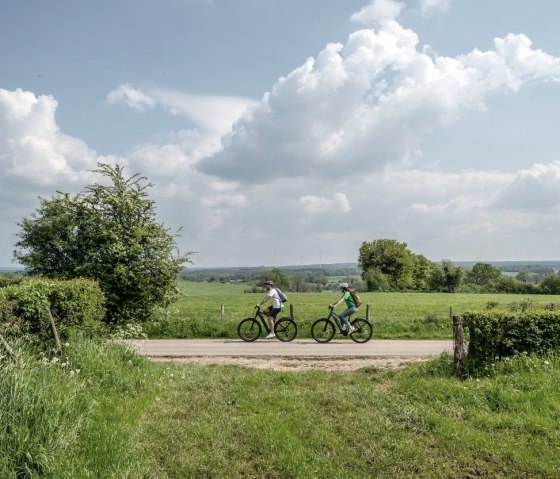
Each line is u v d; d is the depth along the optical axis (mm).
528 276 105438
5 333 9023
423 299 54312
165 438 6848
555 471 5895
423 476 5926
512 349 10352
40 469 5293
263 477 5891
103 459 5793
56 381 7133
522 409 7777
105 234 19031
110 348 10422
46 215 19688
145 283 19703
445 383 9156
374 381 10594
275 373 11367
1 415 5586
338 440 6891
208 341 18875
